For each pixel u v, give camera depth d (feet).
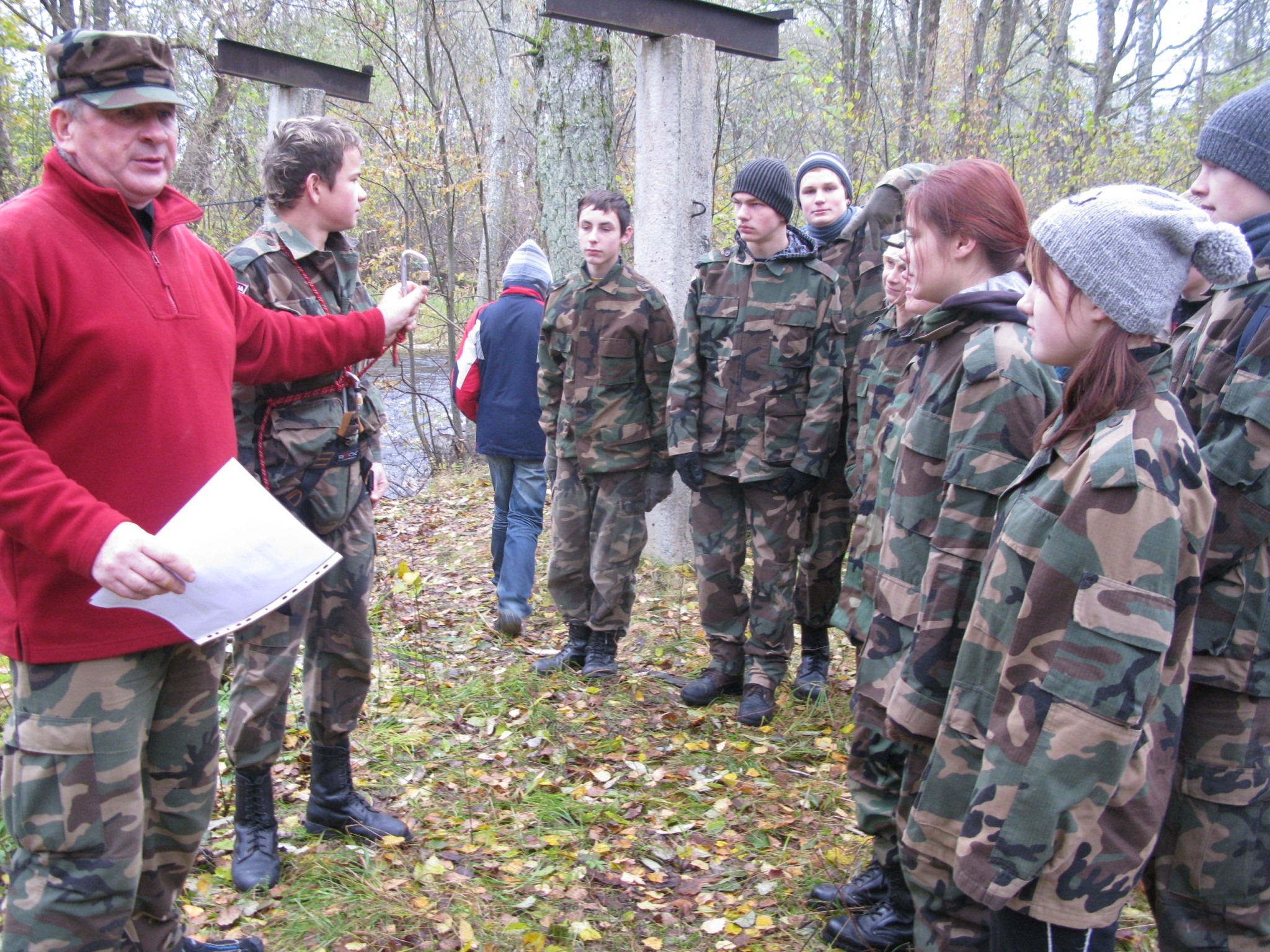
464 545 20.67
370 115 36.68
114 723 5.83
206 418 6.29
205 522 5.82
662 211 16.63
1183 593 4.96
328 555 6.22
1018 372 6.06
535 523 15.60
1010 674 4.92
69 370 5.67
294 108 21.44
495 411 15.39
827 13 40.22
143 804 6.22
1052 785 4.59
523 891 8.59
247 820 8.63
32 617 5.66
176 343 6.10
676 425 12.42
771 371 11.84
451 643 14.98
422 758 11.09
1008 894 4.66
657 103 16.48
